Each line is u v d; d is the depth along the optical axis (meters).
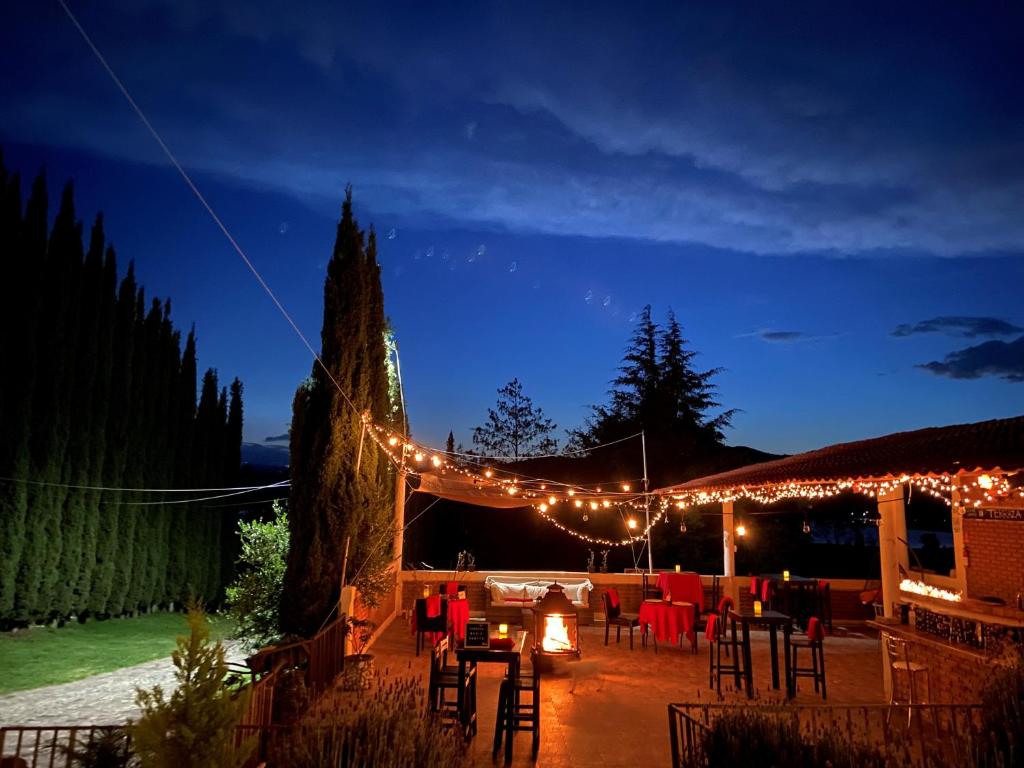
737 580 15.52
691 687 9.31
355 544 10.12
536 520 23.73
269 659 7.35
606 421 28.67
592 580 15.44
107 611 18.38
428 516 22.38
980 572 8.14
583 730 7.30
